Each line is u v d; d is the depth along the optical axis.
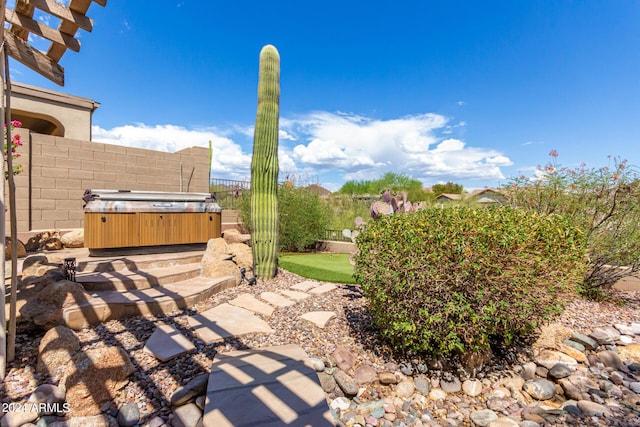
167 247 5.77
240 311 3.75
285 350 2.79
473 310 2.55
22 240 5.98
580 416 2.21
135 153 8.68
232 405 2.02
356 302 4.22
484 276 2.54
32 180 6.83
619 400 2.39
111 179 8.19
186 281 4.58
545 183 5.24
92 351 2.32
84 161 7.68
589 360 2.93
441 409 2.35
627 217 4.54
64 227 7.30
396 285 2.66
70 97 10.06
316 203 10.23
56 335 2.47
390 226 3.16
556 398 2.51
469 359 2.73
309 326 3.40
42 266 4.21
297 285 5.02
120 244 5.18
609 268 4.66
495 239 2.60
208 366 2.55
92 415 1.99
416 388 2.53
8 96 2.40
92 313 3.17
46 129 12.71
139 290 4.03
